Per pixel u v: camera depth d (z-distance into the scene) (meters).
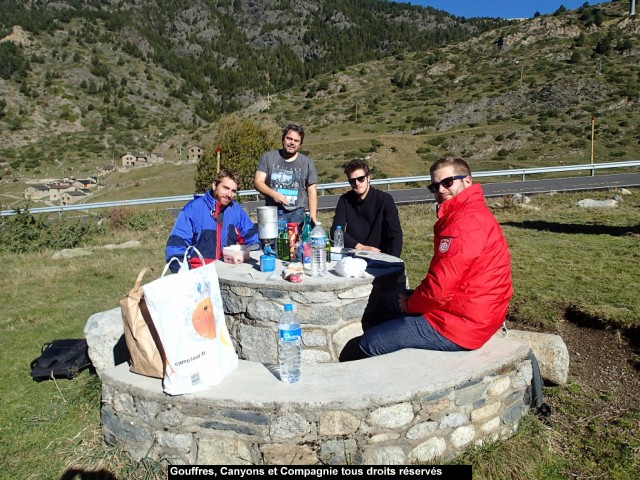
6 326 6.38
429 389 3.04
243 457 3.04
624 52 84.38
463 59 104.50
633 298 5.78
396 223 5.10
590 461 3.27
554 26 103.44
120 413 3.33
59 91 164.75
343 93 100.00
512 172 21.25
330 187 23.52
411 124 72.56
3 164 107.69
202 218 4.68
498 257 3.36
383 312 4.04
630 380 4.27
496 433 3.38
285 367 3.30
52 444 3.68
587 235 9.86
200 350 3.16
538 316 5.59
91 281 8.70
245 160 26.86
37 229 14.07
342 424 2.95
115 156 116.69
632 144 45.94
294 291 3.72
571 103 66.25
